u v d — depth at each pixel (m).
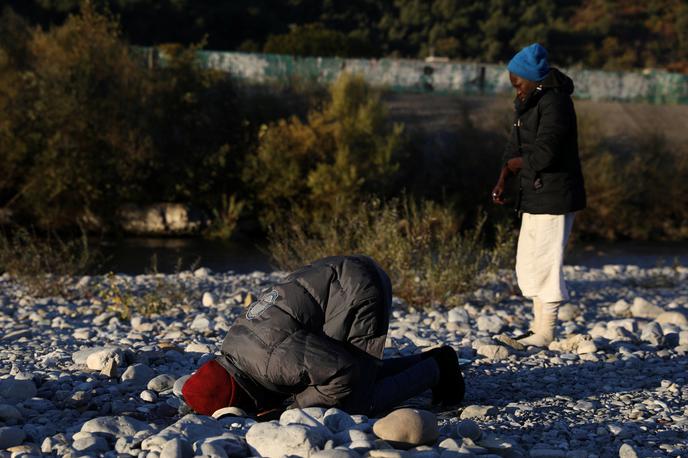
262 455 3.06
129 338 6.14
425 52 65.94
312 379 3.61
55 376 4.66
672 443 3.64
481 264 10.36
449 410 4.28
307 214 20.62
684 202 22.59
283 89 25.91
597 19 75.25
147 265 14.99
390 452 2.94
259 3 61.81
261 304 3.80
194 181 21.62
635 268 13.03
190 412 3.91
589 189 21.73
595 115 26.62
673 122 29.14
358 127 21.20
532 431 3.83
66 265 10.60
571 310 7.91
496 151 22.61
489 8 72.44
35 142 20.03
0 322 7.28
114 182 20.19
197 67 22.89
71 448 3.24
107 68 21.31
